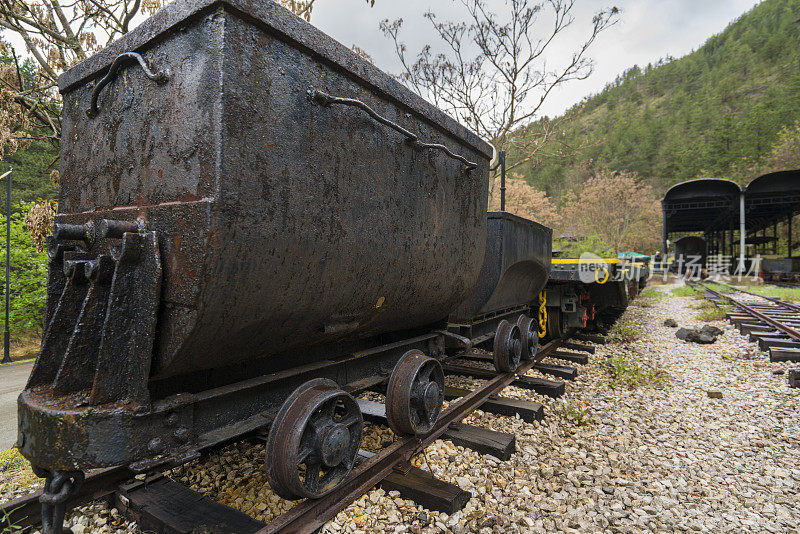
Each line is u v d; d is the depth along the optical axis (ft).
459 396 13.28
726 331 28.99
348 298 7.31
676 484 9.45
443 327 12.55
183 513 7.01
